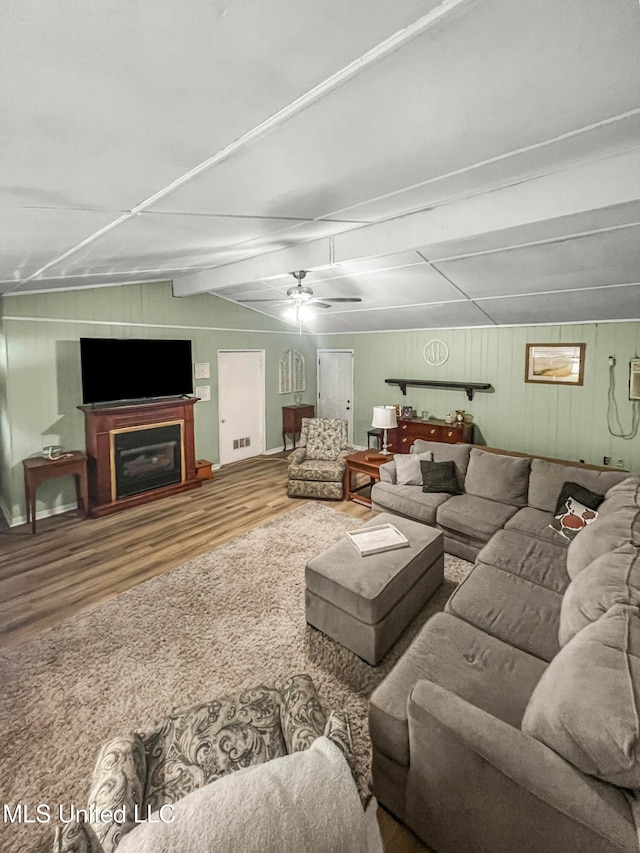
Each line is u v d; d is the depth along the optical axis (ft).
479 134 4.89
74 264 9.88
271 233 9.47
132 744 4.61
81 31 2.38
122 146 4.03
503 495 12.00
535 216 7.36
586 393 15.46
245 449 22.13
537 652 6.15
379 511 13.60
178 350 17.39
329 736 4.10
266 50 2.87
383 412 16.14
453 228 8.43
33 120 3.29
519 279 11.93
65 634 8.62
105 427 14.75
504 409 17.61
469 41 3.05
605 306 13.32
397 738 4.95
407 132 4.62
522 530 10.11
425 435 18.89
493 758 4.05
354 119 4.17
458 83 3.66
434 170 6.07
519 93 3.95
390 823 5.27
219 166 4.92
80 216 6.05
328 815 2.75
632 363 14.34
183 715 5.14
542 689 4.54
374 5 2.55
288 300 17.95
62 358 14.83
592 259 10.00
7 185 4.52
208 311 19.40
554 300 13.41
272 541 12.73
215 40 2.66
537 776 3.81
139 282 16.57
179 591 10.11
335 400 24.45
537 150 5.66
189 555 11.91
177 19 2.40
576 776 3.75
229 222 7.85
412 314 17.61
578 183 6.83
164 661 7.89
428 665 5.80
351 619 7.80
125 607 9.50
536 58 3.36
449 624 6.66
